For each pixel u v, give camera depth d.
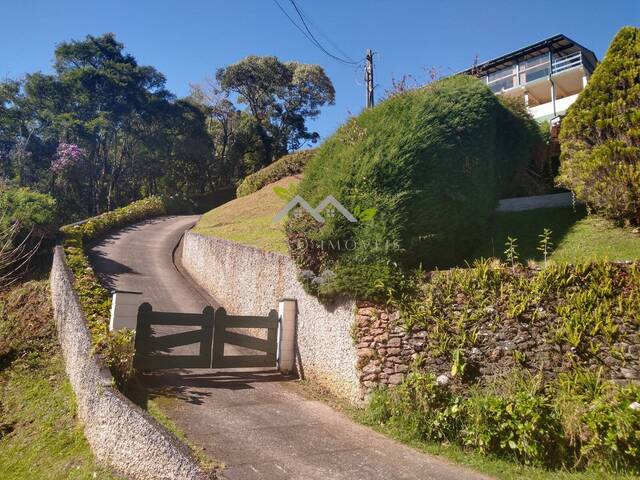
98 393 6.58
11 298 12.73
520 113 12.27
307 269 9.14
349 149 9.40
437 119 9.64
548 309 6.60
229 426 6.33
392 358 7.19
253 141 47.53
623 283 6.47
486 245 9.83
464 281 7.15
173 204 32.97
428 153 9.17
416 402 6.46
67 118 32.22
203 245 16.44
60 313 10.81
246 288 12.42
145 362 8.05
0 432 7.58
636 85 8.96
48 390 8.55
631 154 8.67
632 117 8.81
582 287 6.62
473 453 5.78
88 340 7.68
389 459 5.64
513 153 11.70
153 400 7.05
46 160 33.94
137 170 40.06
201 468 4.82
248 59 45.28
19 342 10.35
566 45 24.30
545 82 24.27
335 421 6.84
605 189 9.02
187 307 13.18
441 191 9.16
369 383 7.23
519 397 5.82
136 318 8.83
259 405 7.29
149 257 18.44
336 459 5.55
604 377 6.04
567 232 9.48
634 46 9.33
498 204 10.98
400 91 11.05
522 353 6.48
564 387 6.01
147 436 5.29
